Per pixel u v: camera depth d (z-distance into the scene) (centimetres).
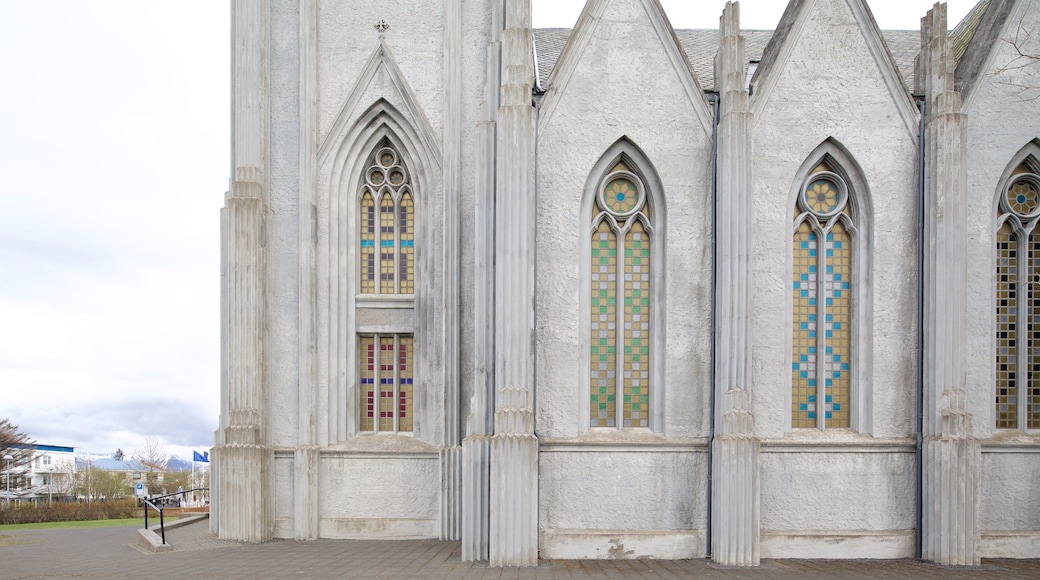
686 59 1633
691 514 1573
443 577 1331
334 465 1817
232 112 1891
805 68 1661
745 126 1569
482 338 1586
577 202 1609
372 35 1903
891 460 1608
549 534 1548
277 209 1858
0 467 5634
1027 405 1695
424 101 1889
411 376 1891
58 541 2052
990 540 1616
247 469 1731
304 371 1809
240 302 1759
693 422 1593
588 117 1625
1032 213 1716
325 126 1884
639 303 1647
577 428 1584
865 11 1656
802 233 1688
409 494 1814
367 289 1903
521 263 1518
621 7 1642
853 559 1565
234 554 1584
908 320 1630
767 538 1573
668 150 1630
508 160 1532
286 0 1884
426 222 1864
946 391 1553
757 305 1622
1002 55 1694
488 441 1535
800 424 1655
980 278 1673
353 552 1606
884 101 1656
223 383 1856
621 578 1335
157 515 3766
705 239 1620
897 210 1642
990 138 1683
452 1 1864
